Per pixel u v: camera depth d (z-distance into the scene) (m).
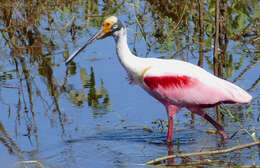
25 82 15.05
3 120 12.74
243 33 17.69
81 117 12.91
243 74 14.97
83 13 19.47
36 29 18.17
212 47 16.77
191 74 11.80
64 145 11.45
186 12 18.80
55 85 14.81
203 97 11.66
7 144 11.52
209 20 18.38
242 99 11.44
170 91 11.86
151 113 13.13
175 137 11.91
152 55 16.64
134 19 18.95
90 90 14.45
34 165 10.48
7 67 16.17
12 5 17.34
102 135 12.00
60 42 17.73
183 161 10.42
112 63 16.14
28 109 13.34
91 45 17.47
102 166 10.38
